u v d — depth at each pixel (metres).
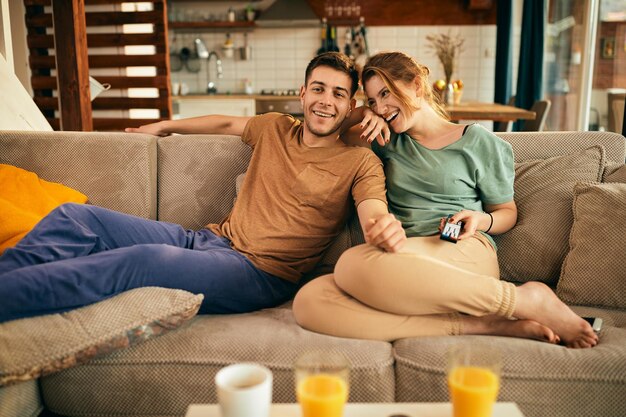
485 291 1.36
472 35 6.55
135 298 1.41
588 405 1.26
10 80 2.69
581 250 1.68
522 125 5.83
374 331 1.42
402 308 1.40
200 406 1.01
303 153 1.83
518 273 1.83
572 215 1.82
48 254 1.48
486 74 6.61
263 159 1.88
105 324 1.33
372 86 1.78
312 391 0.87
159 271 1.52
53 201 1.88
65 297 1.35
